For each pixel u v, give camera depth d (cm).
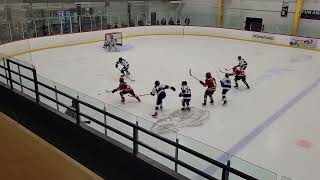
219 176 300
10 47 582
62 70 885
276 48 1284
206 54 1138
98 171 304
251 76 859
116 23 1515
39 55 1073
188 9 1856
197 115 577
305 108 626
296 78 847
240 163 238
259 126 536
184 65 970
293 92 728
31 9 1093
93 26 1384
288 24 1534
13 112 407
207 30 1541
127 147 301
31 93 425
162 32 1574
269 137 495
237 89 744
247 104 642
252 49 1248
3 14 619
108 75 844
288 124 547
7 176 97
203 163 301
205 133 504
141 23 1563
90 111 353
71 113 355
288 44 1315
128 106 616
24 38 605
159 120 550
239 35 1459
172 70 908
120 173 303
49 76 820
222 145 466
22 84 421
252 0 1625
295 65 995
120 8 1585
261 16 1619
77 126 336
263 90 739
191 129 517
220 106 627
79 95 354
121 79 627
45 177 94
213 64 990
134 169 292
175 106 621
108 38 1200
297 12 1462
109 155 311
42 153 107
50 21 1244
